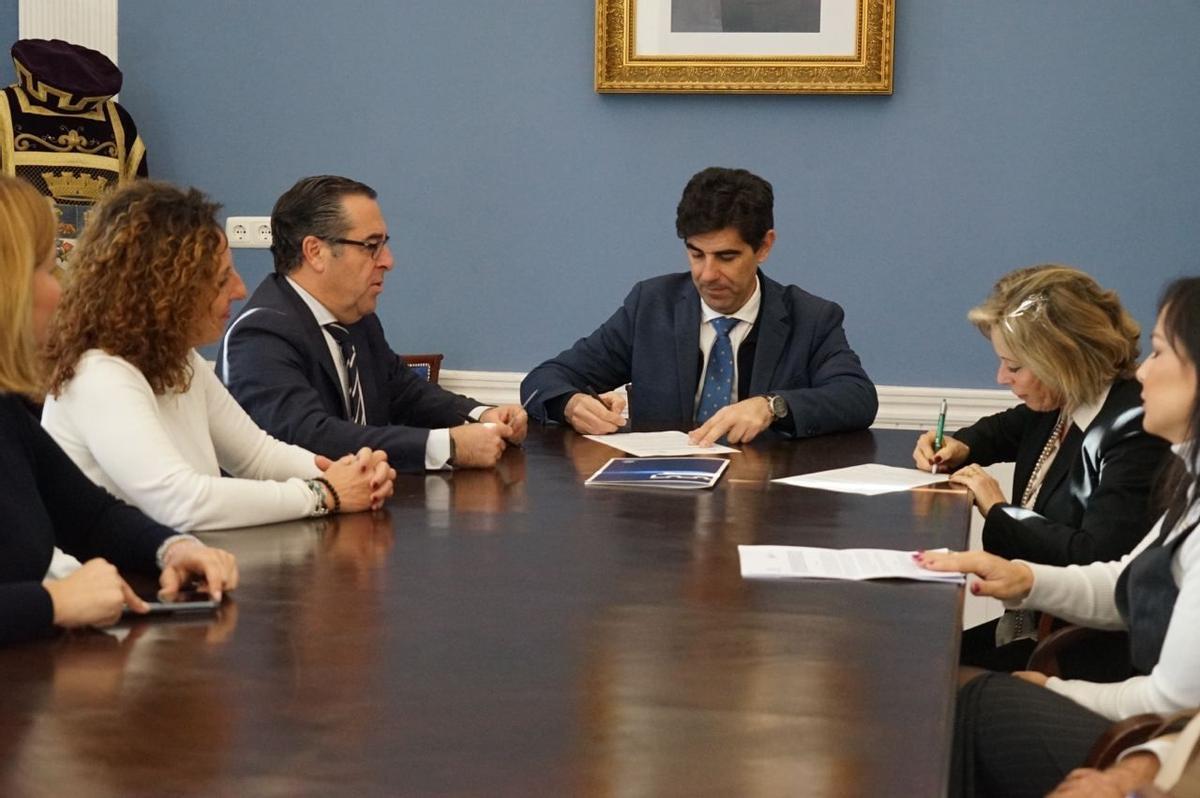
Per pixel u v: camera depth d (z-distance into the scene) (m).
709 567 1.99
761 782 1.16
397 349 4.94
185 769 1.17
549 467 2.86
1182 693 1.79
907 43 4.51
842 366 3.52
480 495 2.54
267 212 4.96
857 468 2.91
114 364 2.22
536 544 2.12
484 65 4.77
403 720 1.31
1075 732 1.90
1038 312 2.67
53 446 1.94
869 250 4.61
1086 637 2.36
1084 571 2.24
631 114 4.70
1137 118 4.41
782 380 3.55
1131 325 2.69
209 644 1.56
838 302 4.64
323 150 4.91
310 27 4.87
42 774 1.16
